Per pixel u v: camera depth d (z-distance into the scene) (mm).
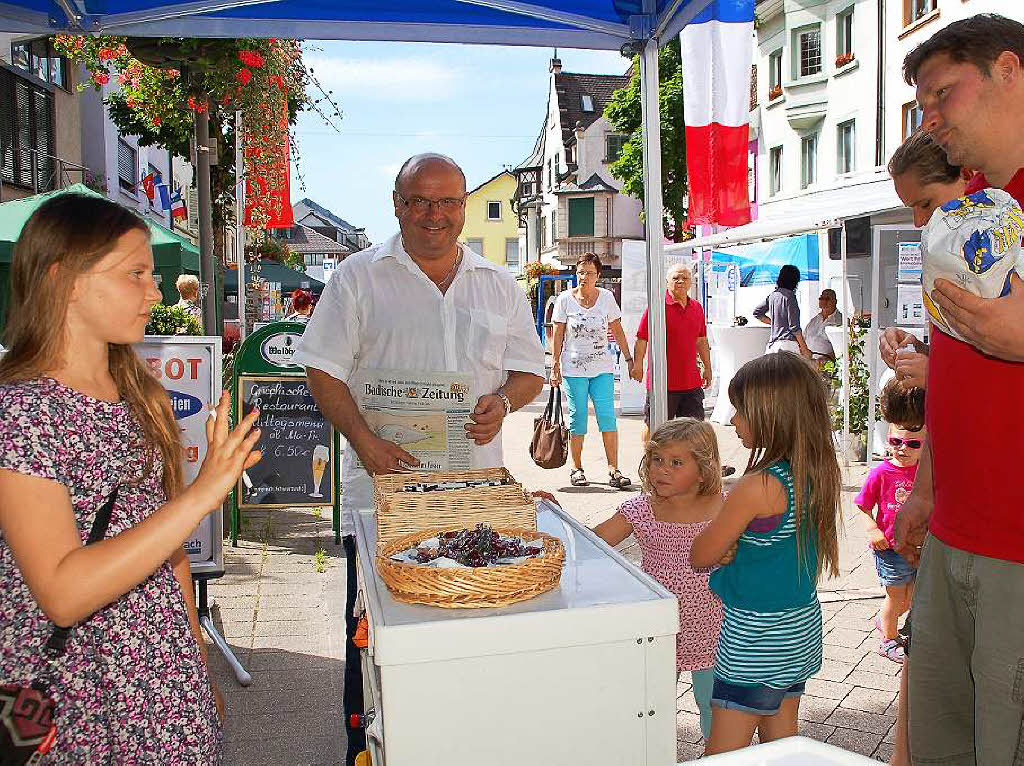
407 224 3172
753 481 2637
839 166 21219
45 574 1618
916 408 4012
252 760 3484
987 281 1711
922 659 2383
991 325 1720
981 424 2090
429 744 1789
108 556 1625
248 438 1770
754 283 13523
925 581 2361
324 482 6594
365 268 3271
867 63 19844
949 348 2170
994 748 2139
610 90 52062
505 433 12531
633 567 2166
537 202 55344
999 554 2090
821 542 2703
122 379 1957
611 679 1871
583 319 8250
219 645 4383
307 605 5223
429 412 3096
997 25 2004
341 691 4086
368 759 2580
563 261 47438
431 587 1870
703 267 13906
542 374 3512
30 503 1647
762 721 2840
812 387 2701
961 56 2014
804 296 13391
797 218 9523
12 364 1801
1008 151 2033
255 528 7023
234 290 17828
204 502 1701
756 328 11633
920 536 2674
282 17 4016
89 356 1860
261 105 7930
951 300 1760
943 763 2400
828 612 4934
